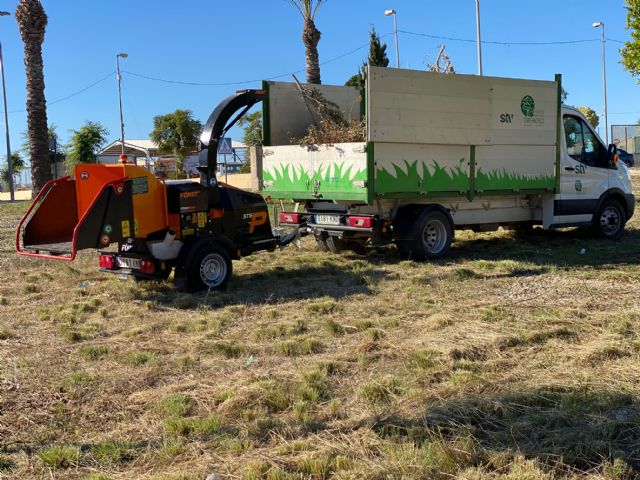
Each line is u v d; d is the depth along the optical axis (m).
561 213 11.98
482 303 7.50
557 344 5.87
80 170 7.74
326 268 10.10
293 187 10.81
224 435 4.17
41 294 8.53
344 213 10.46
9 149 34.00
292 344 5.99
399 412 4.43
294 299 8.07
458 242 12.77
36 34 22.73
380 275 9.32
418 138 9.84
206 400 4.77
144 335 6.59
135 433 4.29
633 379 4.88
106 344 6.25
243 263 10.67
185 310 7.59
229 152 20.38
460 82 10.23
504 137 10.92
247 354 5.92
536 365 5.32
